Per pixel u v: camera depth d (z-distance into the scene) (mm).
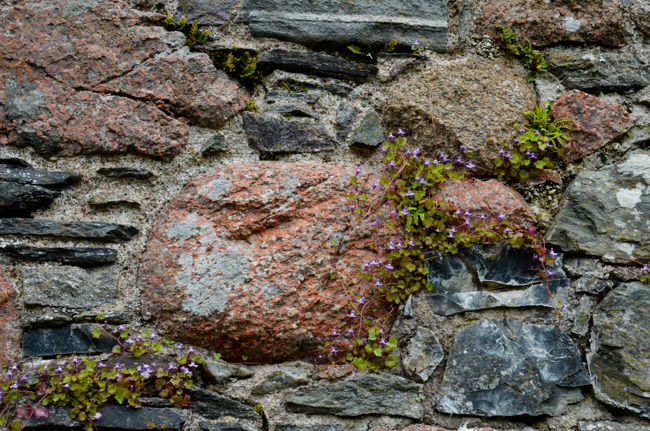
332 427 1573
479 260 1696
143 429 1512
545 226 1751
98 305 1591
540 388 1597
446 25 1862
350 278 1641
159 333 1595
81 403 1503
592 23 1847
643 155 1766
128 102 1697
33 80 1682
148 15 1760
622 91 1840
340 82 1832
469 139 1731
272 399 1588
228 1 1839
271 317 1573
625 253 1684
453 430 1585
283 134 1765
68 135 1665
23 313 1566
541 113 1772
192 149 1732
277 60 1803
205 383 1594
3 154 1649
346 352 1630
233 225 1628
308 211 1658
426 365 1624
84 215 1653
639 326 1619
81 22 1720
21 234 1600
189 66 1748
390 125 1790
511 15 1846
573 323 1663
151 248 1632
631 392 1576
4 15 1704
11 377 1506
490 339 1641
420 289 1687
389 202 1708
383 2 1869
